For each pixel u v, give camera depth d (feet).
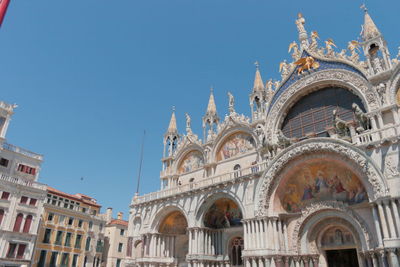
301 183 97.50
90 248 203.41
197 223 114.32
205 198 114.32
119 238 227.61
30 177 165.99
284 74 120.67
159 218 131.95
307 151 90.79
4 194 148.77
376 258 75.20
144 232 133.69
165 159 161.68
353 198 87.04
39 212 160.15
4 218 146.20
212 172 133.90
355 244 86.12
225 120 137.59
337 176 90.79
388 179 75.66
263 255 90.89
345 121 100.27
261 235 93.66
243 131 129.18
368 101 95.45
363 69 99.66
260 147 115.44
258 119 123.75
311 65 113.70
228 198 109.60
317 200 93.91
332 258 92.84
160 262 127.54
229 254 115.55
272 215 94.68
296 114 116.67
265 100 128.88
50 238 180.65
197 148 147.84
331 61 108.99
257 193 98.27
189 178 146.10
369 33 102.78
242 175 106.63
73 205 203.51
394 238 70.49
